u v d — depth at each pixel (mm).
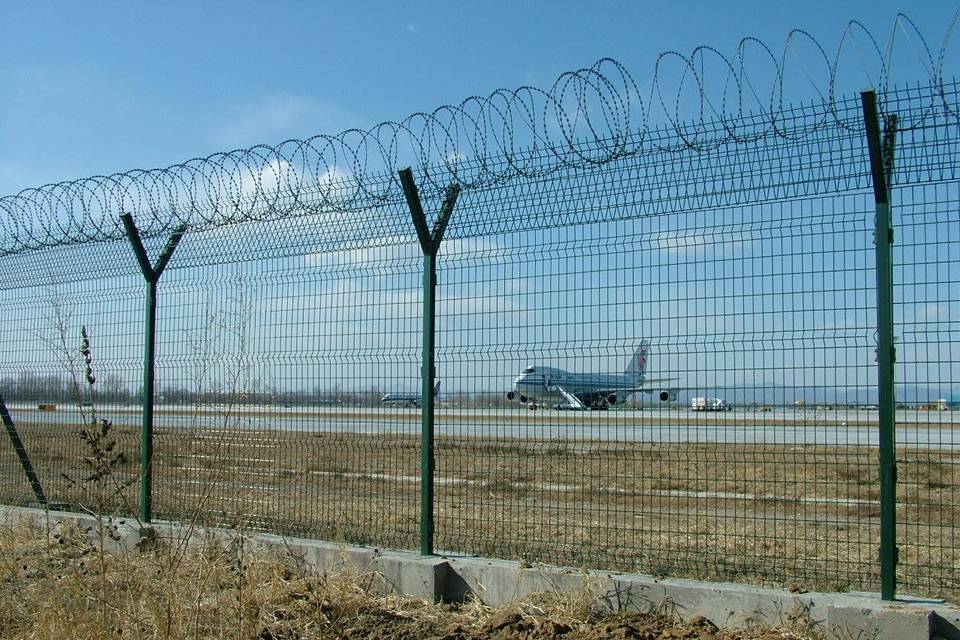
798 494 9469
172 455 7133
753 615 4836
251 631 4656
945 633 4492
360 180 6465
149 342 7473
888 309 4801
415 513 7453
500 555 6043
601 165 5625
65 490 8141
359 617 5293
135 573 5238
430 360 6082
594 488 9617
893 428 4781
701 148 5352
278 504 6883
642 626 4895
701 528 7656
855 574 5590
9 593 5590
